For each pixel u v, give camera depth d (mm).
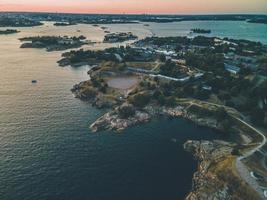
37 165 140500
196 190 125062
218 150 156250
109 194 122000
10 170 135750
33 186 125125
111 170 138500
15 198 117688
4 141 162875
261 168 134500
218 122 192500
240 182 121000
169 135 178875
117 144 164625
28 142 162500
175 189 127000
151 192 124375
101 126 185250
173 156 153625
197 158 152875
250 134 176125
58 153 152250
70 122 191500
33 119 194500
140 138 173500
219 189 122500
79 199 118375
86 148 158375
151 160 148875
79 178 131625
